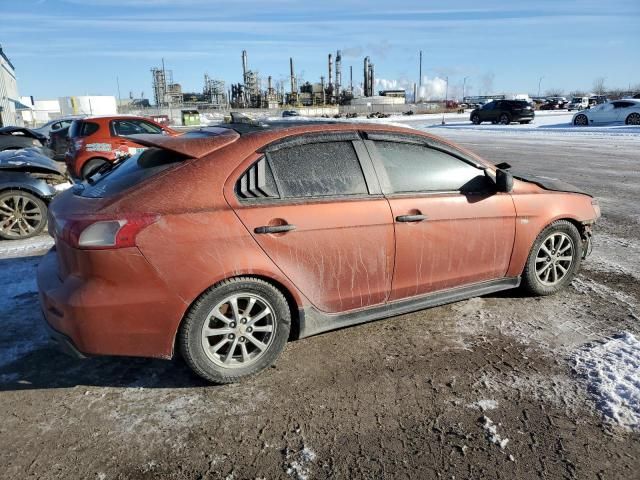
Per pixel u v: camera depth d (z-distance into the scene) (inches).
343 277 132.1
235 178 120.8
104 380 127.5
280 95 3762.3
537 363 132.9
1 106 1819.6
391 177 139.3
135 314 111.8
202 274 114.6
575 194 173.9
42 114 2780.5
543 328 152.5
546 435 105.8
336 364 133.7
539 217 162.9
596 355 135.6
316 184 129.3
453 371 129.9
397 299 143.6
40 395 121.0
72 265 113.7
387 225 134.6
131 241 109.2
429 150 146.6
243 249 118.1
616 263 209.9
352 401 117.9
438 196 143.9
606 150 632.4
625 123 1034.1
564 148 665.6
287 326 128.3
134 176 122.8
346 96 3806.6
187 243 113.0
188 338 117.3
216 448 103.0
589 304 169.3
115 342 112.7
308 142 130.6
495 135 939.3
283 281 124.2
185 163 120.6
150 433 107.4
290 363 134.3
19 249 239.6
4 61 2113.7
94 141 419.5
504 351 139.4
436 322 157.5
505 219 155.6
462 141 806.5
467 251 150.1
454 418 111.7
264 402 117.9
